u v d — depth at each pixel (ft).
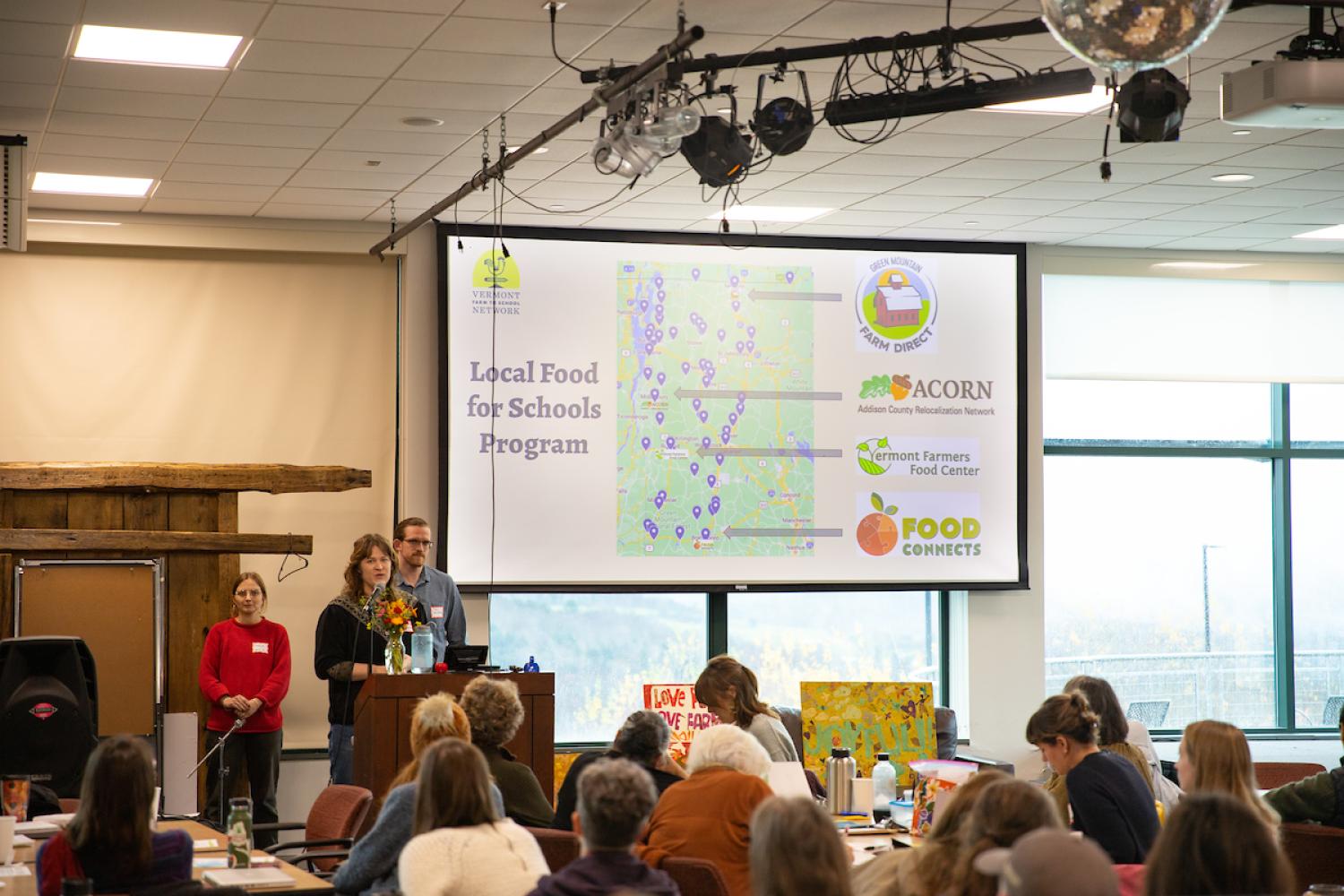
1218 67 20.92
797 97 22.11
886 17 18.89
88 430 29.53
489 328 30.78
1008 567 33.35
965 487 33.17
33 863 14.97
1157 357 35.24
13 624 24.98
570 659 32.19
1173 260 35.12
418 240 30.94
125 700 25.41
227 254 30.42
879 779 19.42
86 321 29.63
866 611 34.06
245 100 22.08
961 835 11.00
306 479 27.27
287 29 18.97
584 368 31.27
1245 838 8.22
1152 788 18.51
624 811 11.19
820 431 32.48
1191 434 36.04
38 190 27.43
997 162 26.27
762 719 19.65
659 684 29.78
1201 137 24.71
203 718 26.84
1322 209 30.40
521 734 21.58
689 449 31.78
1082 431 35.45
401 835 14.29
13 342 29.25
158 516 26.48
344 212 29.84
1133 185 28.14
